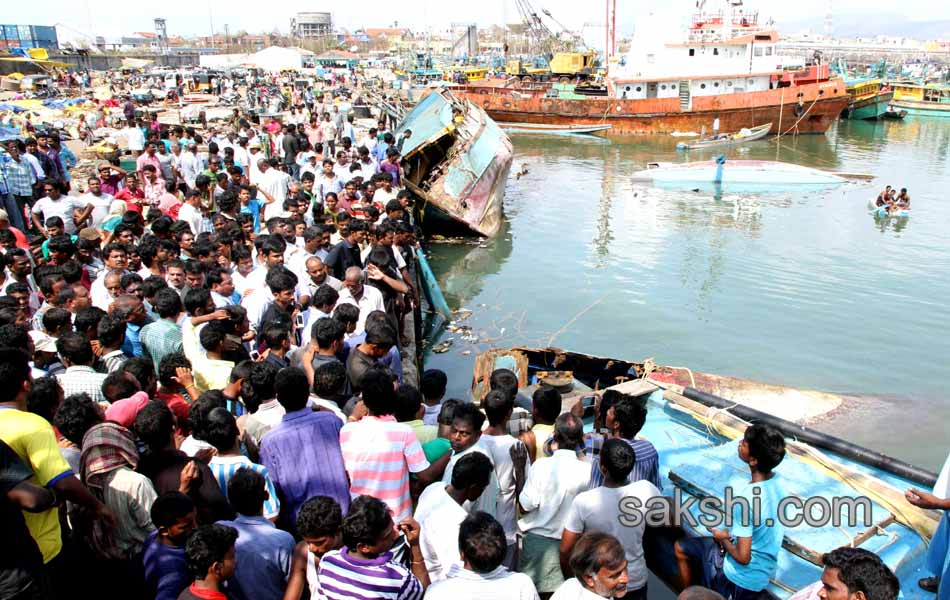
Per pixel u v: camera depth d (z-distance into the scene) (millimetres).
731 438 6492
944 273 16609
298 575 3748
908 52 142625
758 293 15211
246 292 7492
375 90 57406
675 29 41781
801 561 4930
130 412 4555
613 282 16078
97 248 8742
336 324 5621
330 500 3557
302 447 4297
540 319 13750
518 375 8430
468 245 19328
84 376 5090
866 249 18688
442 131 19484
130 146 18906
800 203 24234
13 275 7301
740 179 27938
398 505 4383
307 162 15422
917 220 21703
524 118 43594
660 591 5219
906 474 5926
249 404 4891
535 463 4770
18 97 35969
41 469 3578
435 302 13570
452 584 3375
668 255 18234
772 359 11828
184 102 40312
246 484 3764
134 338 6262
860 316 13898
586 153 36375
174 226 8773
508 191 26781
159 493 4094
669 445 6434
